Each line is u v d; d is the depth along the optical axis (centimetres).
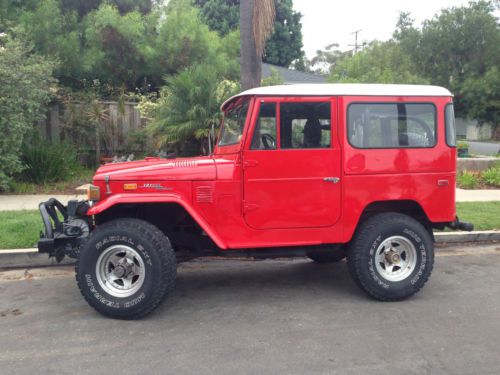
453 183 505
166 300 503
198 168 466
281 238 478
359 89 482
